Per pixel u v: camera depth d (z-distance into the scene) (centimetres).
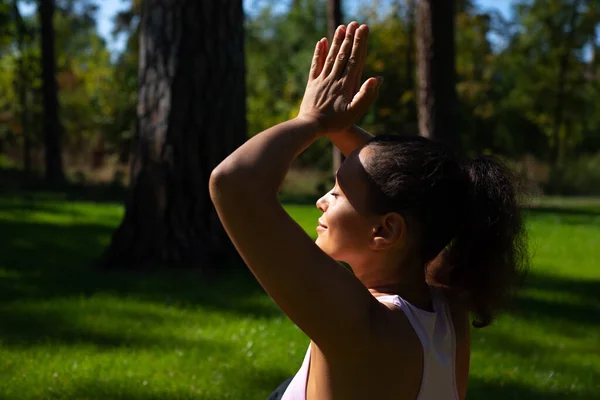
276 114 3522
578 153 4275
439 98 1155
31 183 2245
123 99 2878
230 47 805
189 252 785
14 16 2497
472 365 503
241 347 515
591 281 852
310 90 165
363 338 148
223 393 425
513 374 485
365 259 163
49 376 439
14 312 596
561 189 3088
